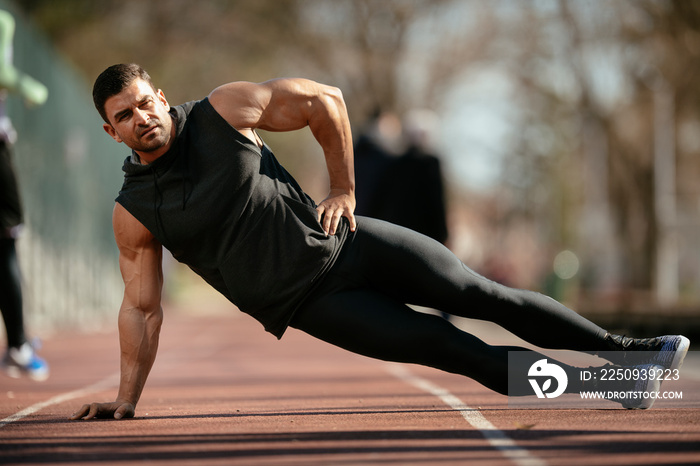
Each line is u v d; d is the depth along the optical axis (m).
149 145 6.28
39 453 5.57
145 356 7.10
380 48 50.28
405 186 15.02
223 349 18.25
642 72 34.16
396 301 6.71
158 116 6.29
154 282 7.03
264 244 6.47
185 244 6.55
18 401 8.88
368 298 6.53
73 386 10.62
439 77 50.91
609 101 36.34
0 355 11.90
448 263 6.62
